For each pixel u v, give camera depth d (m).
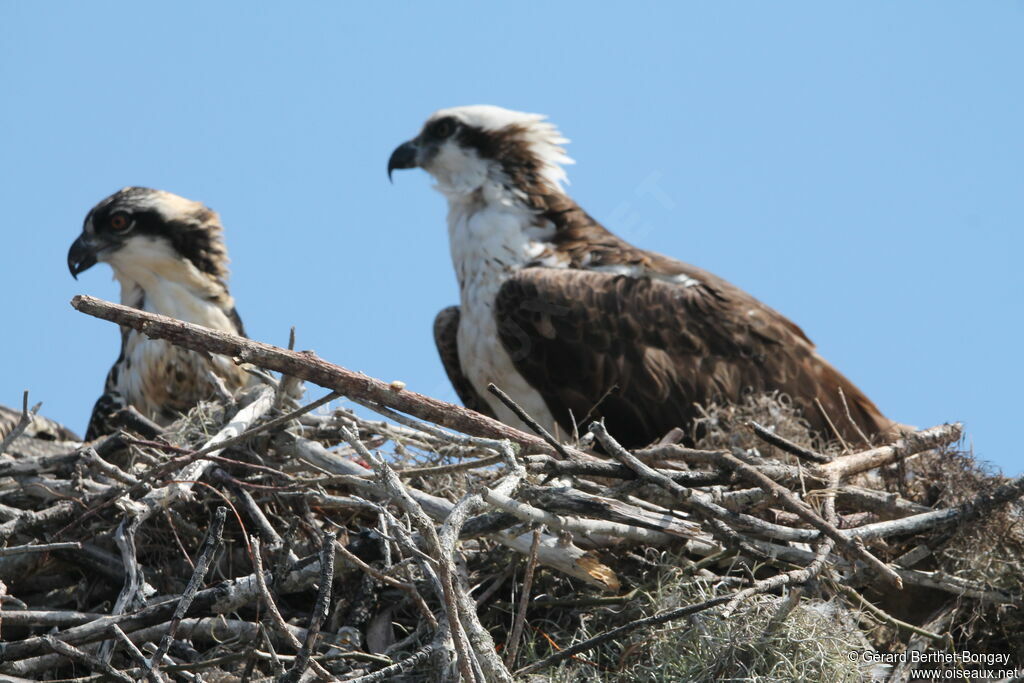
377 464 8.46
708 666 9.01
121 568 10.27
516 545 9.79
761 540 9.63
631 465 9.22
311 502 10.36
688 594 9.66
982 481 10.59
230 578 10.48
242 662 9.56
